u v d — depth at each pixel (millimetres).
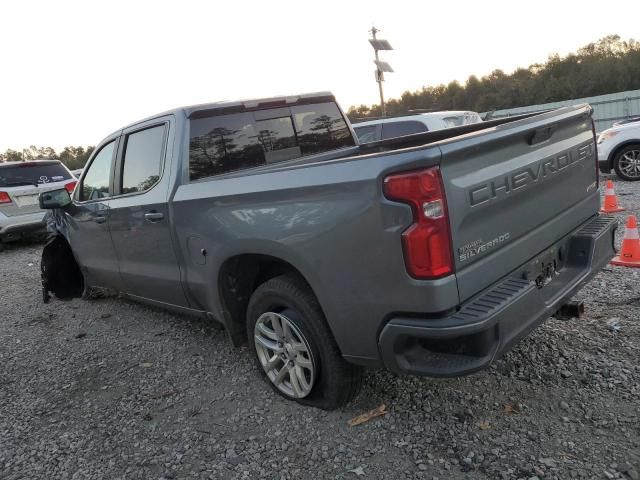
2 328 5602
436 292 2371
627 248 5277
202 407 3469
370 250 2518
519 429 2824
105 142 4781
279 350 3293
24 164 10664
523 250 2873
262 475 2740
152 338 4785
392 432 2939
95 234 4957
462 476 2541
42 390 3996
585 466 2494
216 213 3359
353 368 3021
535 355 3539
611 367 3289
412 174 2334
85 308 5953
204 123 3893
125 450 3094
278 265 3402
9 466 3057
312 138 4594
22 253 10625
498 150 2682
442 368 2480
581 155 3475
